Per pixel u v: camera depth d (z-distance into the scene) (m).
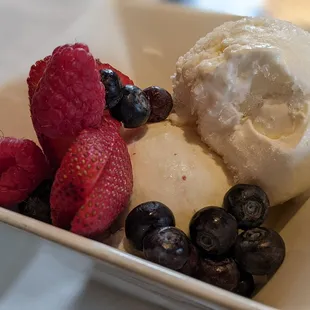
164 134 0.20
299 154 0.17
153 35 0.25
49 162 0.18
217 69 0.18
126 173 0.18
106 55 0.24
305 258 0.16
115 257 0.14
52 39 0.23
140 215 0.17
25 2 0.23
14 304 0.17
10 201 0.18
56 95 0.16
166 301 0.15
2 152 0.17
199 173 0.19
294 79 0.18
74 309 0.17
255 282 0.17
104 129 0.17
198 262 0.17
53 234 0.14
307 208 0.18
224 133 0.19
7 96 0.21
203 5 0.25
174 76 0.21
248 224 0.17
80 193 0.16
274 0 0.27
